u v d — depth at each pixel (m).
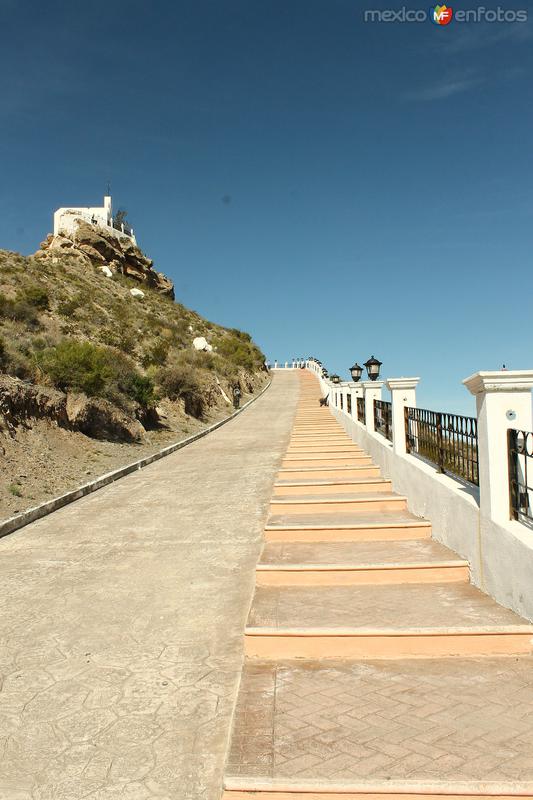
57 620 5.62
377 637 4.29
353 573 5.62
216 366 40.44
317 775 2.86
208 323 64.12
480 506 5.27
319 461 11.96
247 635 4.35
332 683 3.87
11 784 3.23
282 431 24.52
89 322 33.56
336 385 27.39
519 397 4.98
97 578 6.89
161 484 13.16
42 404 15.98
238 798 2.85
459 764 2.90
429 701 3.57
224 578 6.77
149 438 20.42
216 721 3.82
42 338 24.05
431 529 6.81
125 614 5.74
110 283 52.78
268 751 3.08
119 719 3.87
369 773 2.85
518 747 3.03
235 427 26.80
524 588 4.41
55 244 57.88
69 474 13.31
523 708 3.43
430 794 2.75
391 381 8.91
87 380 18.16
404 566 5.59
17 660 4.78
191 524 9.40
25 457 13.24
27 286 34.81
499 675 3.89
